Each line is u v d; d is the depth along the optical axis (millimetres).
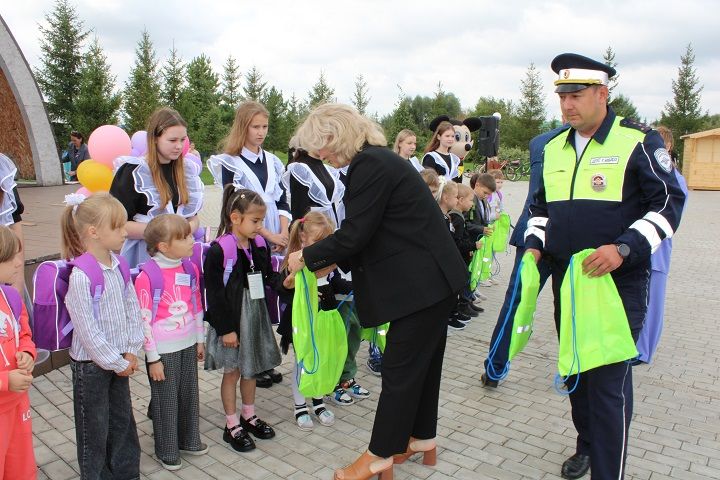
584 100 2676
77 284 2553
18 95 13758
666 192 2564
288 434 3479
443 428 3602
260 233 3992
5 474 2496
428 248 2750
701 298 7172
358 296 2887
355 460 3168
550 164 2947
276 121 38812
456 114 46156
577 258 2646
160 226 2934
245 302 3260
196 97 38219
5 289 2500
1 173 3434
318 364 3135
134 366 2738
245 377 3260
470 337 5422
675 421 3744
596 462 2695
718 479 3061
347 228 2705
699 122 41031
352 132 2771
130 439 2857
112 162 5168
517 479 3039
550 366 4707
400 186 2711
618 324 2590
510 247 10562
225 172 4230
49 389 4020
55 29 33281
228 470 3074
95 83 31734
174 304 3012
